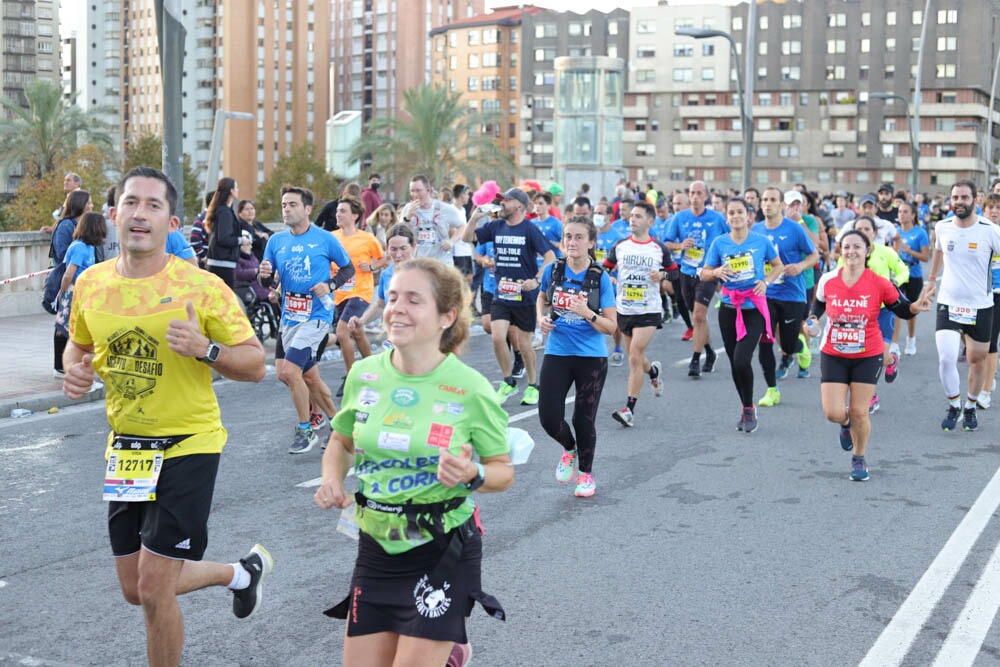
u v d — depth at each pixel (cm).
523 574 593
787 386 1255
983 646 492
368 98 15100
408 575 349
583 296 743
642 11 11944
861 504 742
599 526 687
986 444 941
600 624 520
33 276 1698
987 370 1117
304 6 13388
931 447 930
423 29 14925
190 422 415
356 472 362
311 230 886
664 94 11919
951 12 11006
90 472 830
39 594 562
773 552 633
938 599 554
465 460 336
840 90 11388
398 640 349
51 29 18250
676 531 677
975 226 984
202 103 13125
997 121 11831
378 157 7806
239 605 481
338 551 634
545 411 755
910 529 681
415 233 1317
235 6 12825
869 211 1619
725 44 11662
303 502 744
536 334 1628
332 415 929
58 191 5862
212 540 655
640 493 771
